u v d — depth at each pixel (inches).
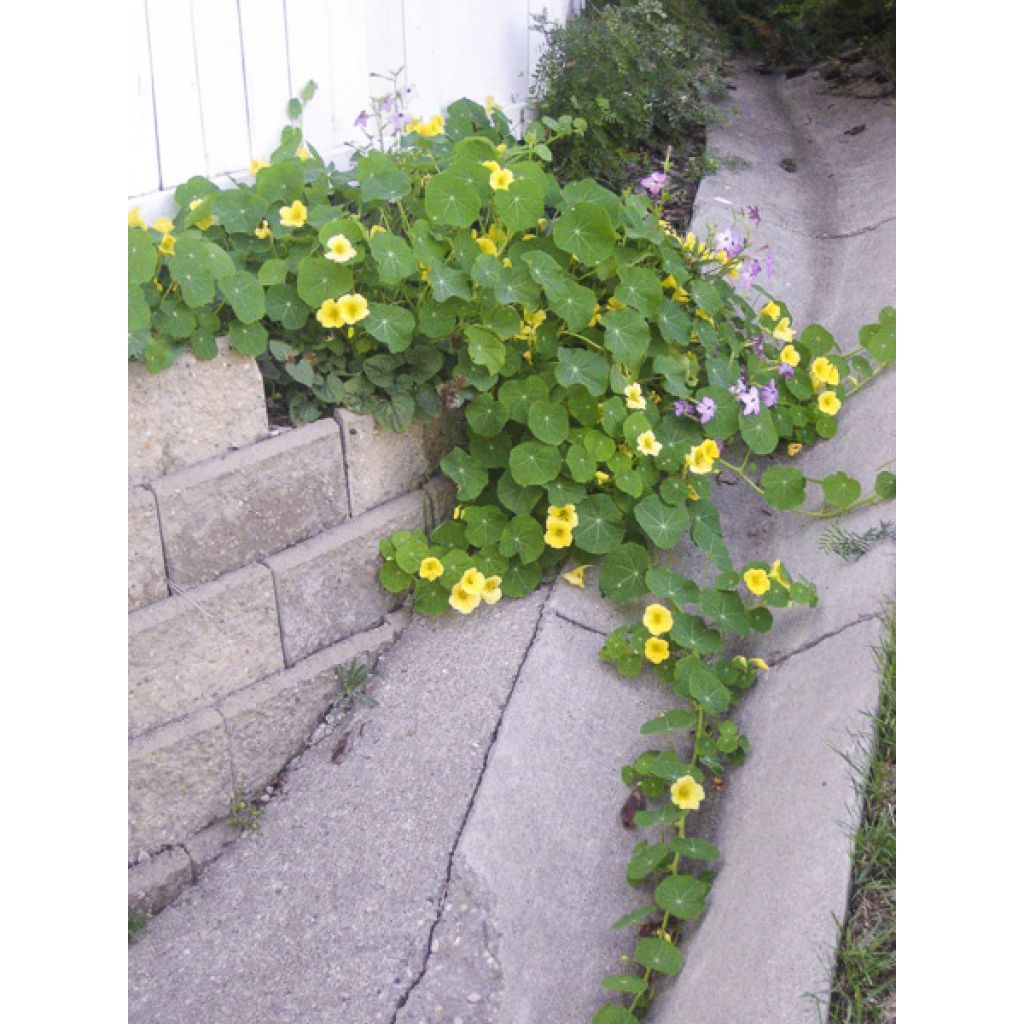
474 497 108.1
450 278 104.1
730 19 253.4
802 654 97.8
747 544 116.6
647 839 90.8
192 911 91.4
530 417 104.4
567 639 103.6
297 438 101.2
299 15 120.4
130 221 104.2
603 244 108.5
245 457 98.0
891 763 79.8
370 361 105.3
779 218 164.7
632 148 173.5
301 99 122.6
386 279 102.0
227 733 96.1
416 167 120.8
